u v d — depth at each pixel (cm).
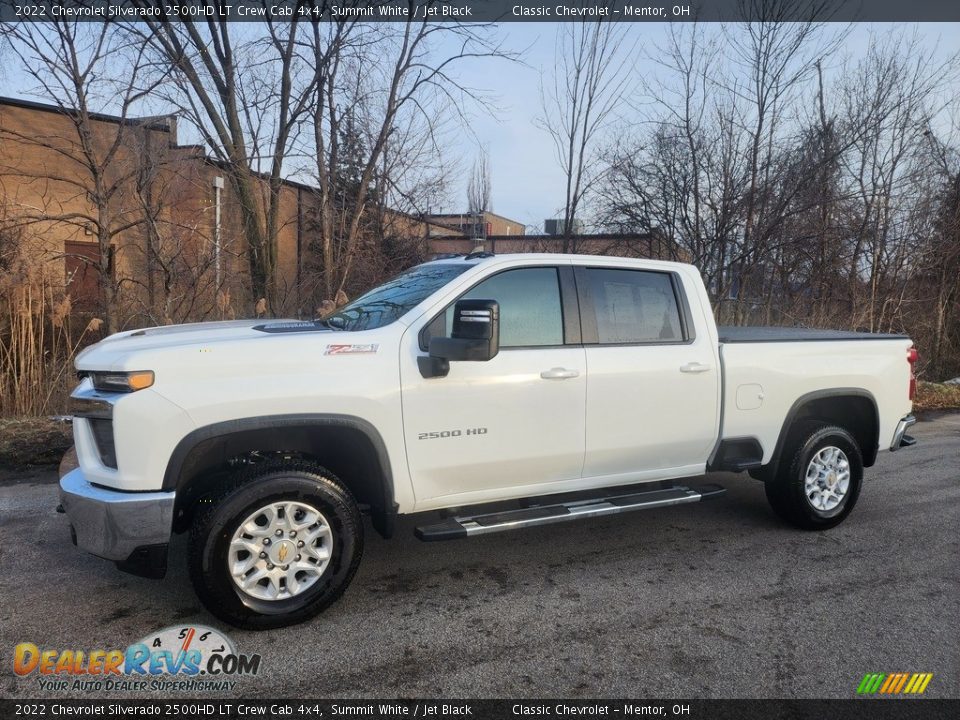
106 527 323
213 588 330
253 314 1208
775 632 355
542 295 421
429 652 333
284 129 1137
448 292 396
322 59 1102
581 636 349
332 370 355
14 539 463
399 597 391
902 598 396
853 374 514
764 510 557
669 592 402
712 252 1251
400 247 1284
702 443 466
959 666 324
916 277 1349
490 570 431
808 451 492
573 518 415
